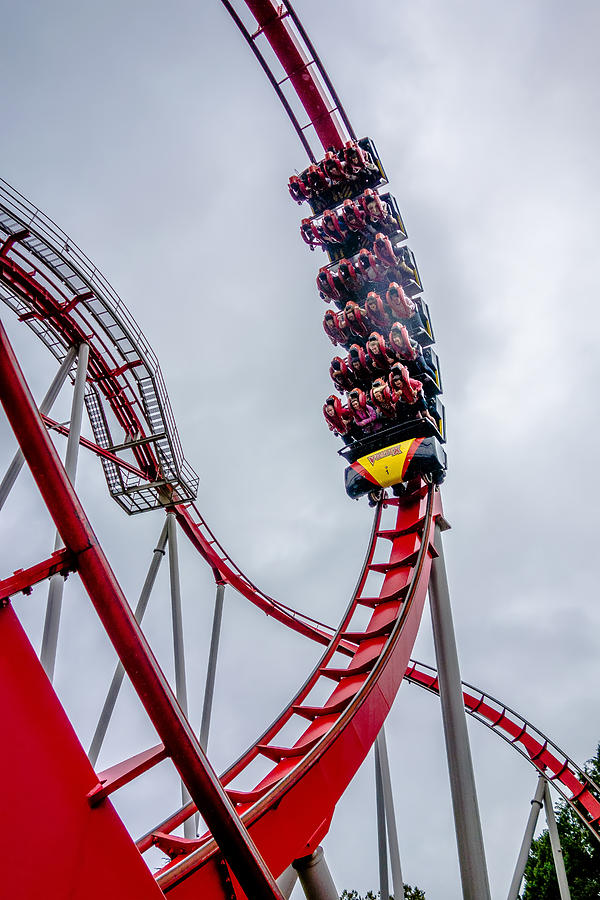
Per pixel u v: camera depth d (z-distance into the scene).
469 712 22.83
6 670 4.14
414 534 16.97
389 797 15.80
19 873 3.94
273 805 8.64
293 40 20.72
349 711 10.52
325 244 21.34
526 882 29.78
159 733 4.76
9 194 15.66
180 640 18.78
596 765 31.66
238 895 7.04
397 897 14.91
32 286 17.23
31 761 4.16
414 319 19.64
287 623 23.38
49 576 4.41
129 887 4.41
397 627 12.77
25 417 4.20
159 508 21.30
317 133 22.14
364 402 18.50
